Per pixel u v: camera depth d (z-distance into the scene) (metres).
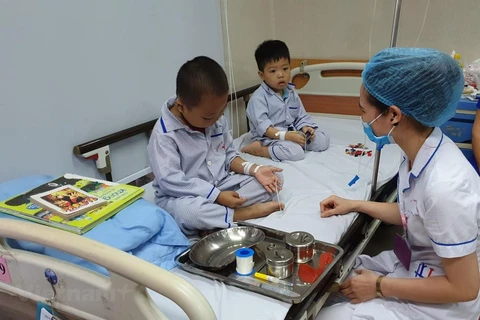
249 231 1.40
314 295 1.13
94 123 1.77
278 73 2.33
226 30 2.53
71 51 1.62
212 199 1.51
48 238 0.90
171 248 1.29
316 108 3.02
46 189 1.28
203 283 1.17
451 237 0.99
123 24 1.83
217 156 1.72
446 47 2.59
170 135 1.55
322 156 2.25
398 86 1.05
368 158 2.17
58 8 1.55
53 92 1.58
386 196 1.93
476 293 1.03
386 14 2.67
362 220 1.55
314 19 2.92
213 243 1.36
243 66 2.79
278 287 1.12
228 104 2.66
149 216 1.21
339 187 1.83
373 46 2.79
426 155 1.10
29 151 1.54
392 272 1.32
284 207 1.64
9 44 1.42
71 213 1.12
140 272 0.80
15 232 0.94
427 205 1.04
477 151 1.84
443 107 1.07
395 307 1.17
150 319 0.86
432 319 1.12
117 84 1.85
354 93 2.82
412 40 2.67
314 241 1.31
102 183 1.34
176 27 2.13
